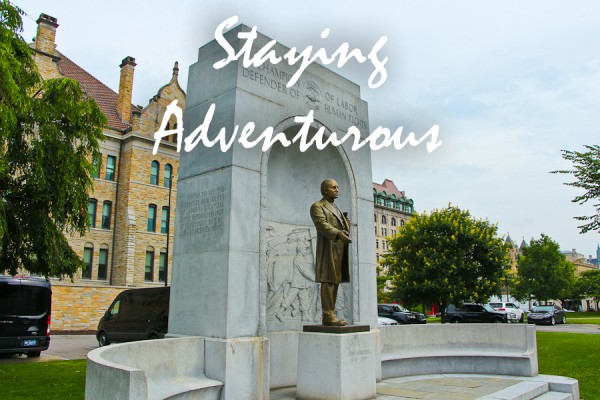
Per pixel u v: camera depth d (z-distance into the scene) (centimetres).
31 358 1634
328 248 857
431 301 3050
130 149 4062
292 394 870
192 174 920
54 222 1475
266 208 925
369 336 836
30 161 1380
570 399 924
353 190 1097
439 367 1125
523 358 1072
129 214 3928
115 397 458
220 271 812
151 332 1628
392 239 3275
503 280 3005
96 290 3094
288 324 986
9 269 1480
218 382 754
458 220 3020
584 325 3609
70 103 1433
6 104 1167
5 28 1223
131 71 4453
